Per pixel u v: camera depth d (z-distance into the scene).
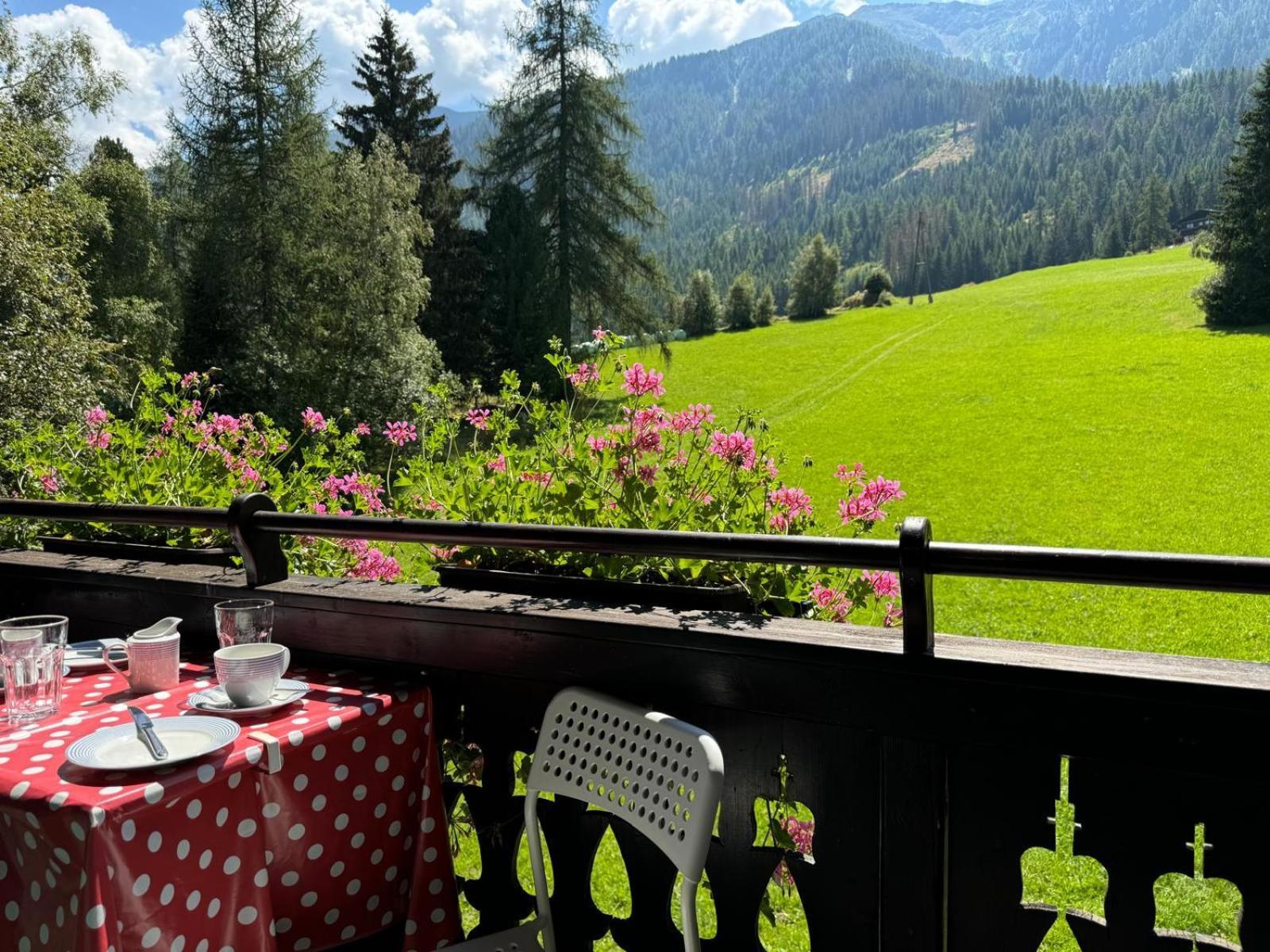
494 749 1.86
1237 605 7.18
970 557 1.32
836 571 2.47
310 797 1.57
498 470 2.58
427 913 1.78
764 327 54.78
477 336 29.19
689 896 1.23
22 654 1.62
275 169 22.20
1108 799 1.29
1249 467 13.52
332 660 2.02
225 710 1.62
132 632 2.38
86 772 1.39
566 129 29.17
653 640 1.62
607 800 1.41
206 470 3.57
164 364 3.88
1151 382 21.20
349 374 21.59
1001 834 1.36
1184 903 2.83
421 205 30.48
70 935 1.29
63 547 2.72
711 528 2.46
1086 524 12.79
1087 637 7.24
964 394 25.52
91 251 22.22
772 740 1.54
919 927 1.42
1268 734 1.17
